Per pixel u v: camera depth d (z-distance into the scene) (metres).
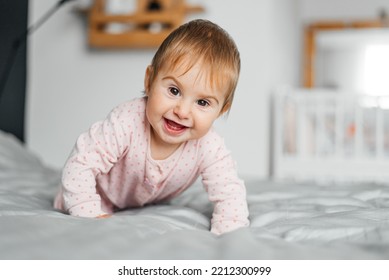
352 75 4.53
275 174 3.04
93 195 0.97
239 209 0.96
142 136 1.01
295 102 3.19
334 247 0.67
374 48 4.47
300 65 4.51
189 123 0.89
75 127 2.94
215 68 0.88
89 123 2.93
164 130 0.91
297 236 0.75
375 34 4.43
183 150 1.02
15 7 2.46
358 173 3.01
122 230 0.67
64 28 2.95
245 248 0.60
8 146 1.88
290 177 3.09
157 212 1.00
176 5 2.79
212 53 0.89
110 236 0.63
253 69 2.78
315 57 4.51
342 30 4.48
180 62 0.87
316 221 0.83
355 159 3.01
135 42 2.80
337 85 4.52
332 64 4.52
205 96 0.88
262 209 1.04
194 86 0.87
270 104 2.98
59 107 2.96
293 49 4.06
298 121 3.14
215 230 0.94
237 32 2.80
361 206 1.07
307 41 4.52
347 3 4.46
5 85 2.44
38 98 2.98
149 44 2.79
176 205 1.19
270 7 2.89
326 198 1.14
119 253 0.58
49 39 2.97
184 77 0.86
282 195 1.26
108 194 1.11
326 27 4.49
